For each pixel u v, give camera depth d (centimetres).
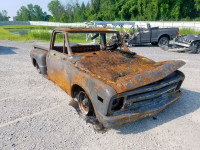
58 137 268
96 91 249
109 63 323
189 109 349
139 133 279
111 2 6425
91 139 264
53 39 420
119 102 249
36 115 329
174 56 882
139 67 308
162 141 260
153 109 269
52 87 471
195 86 471
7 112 339
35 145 250
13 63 741
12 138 265
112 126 243
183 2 4741
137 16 5472
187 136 270
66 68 336
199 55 916
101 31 404
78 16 8169
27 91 443
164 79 291
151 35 1228
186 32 1877
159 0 4738
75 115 329
